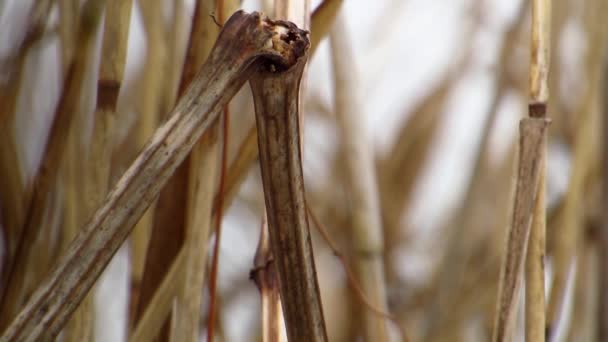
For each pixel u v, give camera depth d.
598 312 0.48
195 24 0.33
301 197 0.30
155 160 0.29
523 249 0.32
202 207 0.33
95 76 0.38
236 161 0.35
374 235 0.45
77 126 0.36
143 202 0.29
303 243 0.30
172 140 0.29
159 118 0.38
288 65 0.29
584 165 0.46
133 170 0.29
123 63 0.32
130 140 0.46
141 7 0.39
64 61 0.37
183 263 0.33
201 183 0.33
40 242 0.38
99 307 0.48
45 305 0.29
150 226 0.38
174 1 0.38
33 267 0.38
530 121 0.32
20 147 0.40
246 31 0.29
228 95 0.29
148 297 0.35
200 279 0.33
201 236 0.33
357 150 0.46
